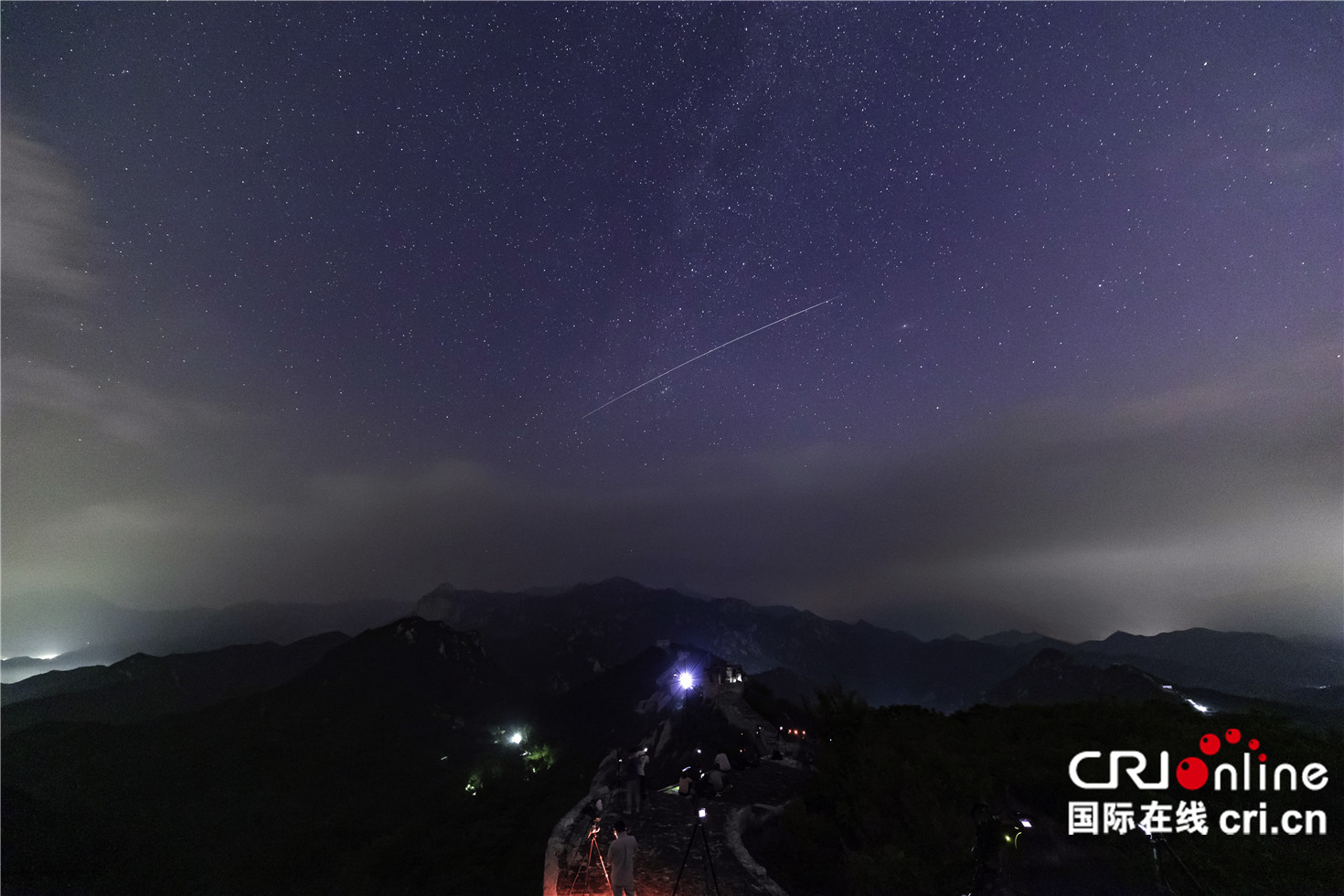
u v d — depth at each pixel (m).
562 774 60.59
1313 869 11.34
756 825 15.64
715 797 16.86
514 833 44.53
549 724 126.94
